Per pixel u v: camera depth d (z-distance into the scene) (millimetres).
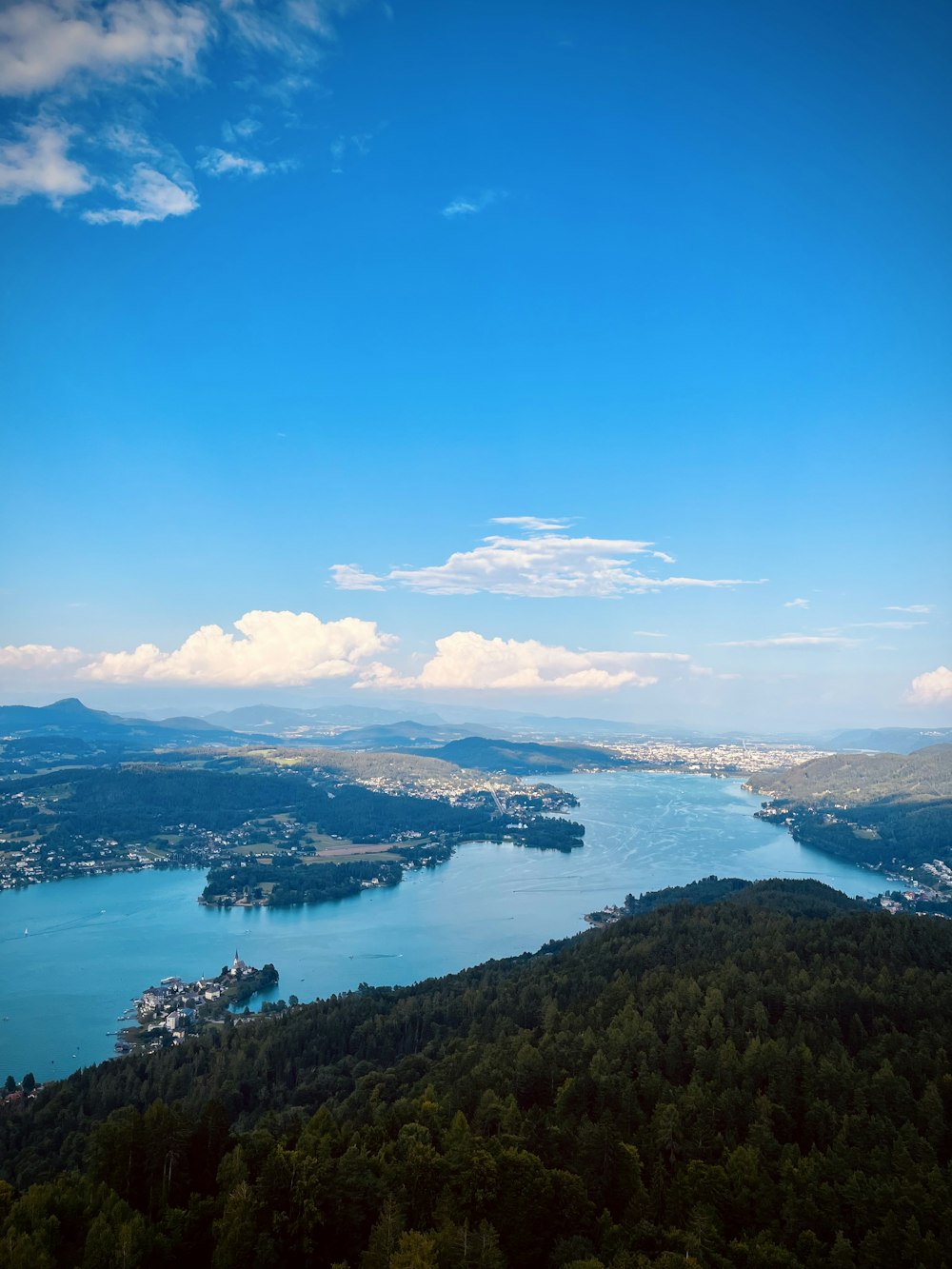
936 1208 93625
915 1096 122625
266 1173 100875
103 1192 101688
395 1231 91000
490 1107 120625
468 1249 88125
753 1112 119062
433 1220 96688
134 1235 92250
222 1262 91125
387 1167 103938
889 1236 89688
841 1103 120500
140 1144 109375
